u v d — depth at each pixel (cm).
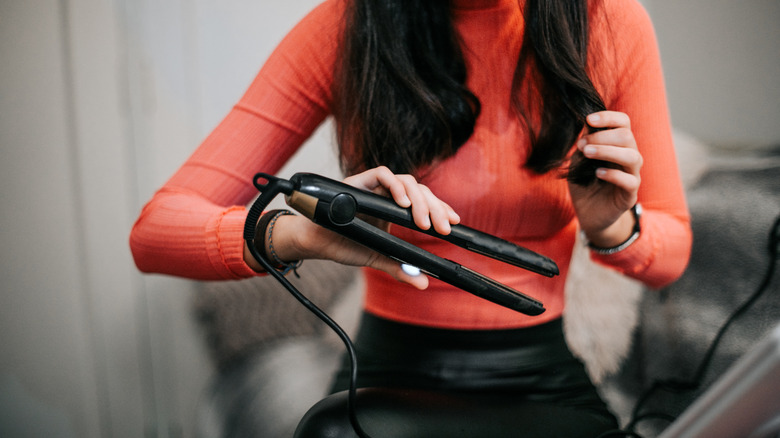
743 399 24
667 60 126
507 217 64
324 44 69
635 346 96
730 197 90
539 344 63
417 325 64
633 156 50
